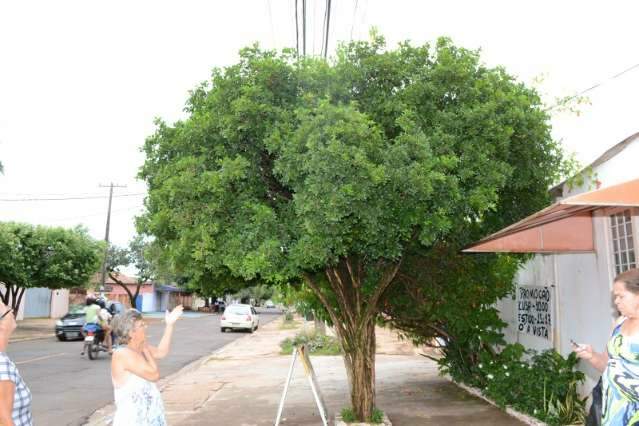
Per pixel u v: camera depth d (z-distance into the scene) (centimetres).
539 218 580
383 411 884
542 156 734
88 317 1738
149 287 6544
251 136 655
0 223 2764
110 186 3891
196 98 763
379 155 575
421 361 1591
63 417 930
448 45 726
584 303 786
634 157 673
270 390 1155
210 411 949
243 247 609
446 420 822
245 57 693
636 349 337
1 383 321
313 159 543
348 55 702
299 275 715
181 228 646
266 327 3662
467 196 640
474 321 998
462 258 870
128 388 409
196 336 2805
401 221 612
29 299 3978
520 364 880
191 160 639
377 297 793
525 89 773
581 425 733
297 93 676
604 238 732
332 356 1817
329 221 557
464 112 650
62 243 2909
